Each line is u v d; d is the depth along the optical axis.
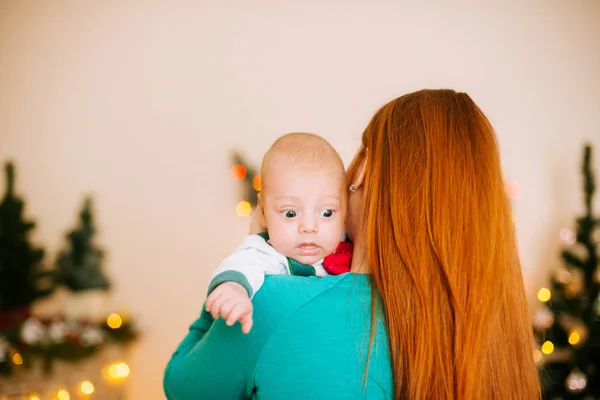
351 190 1.18
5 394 2.91
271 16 3.77
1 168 3.65
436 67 3.76
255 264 1.03
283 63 3.75
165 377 1.10
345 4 3.77
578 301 3.06
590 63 3.82
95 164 3.69
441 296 0.97
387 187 1.02
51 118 3.69
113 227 3.68
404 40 3.77
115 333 3.31
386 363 0.97
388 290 0.98
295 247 1.09
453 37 3.78
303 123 3.73
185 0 3.75
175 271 3.69
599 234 3.43
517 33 3.79
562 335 3.04
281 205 1.09
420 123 1.04
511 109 3.76
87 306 3.44
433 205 0.99
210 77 3.73
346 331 0.96
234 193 3.71
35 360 2.97
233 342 0.96
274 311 0.96
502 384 1.00
